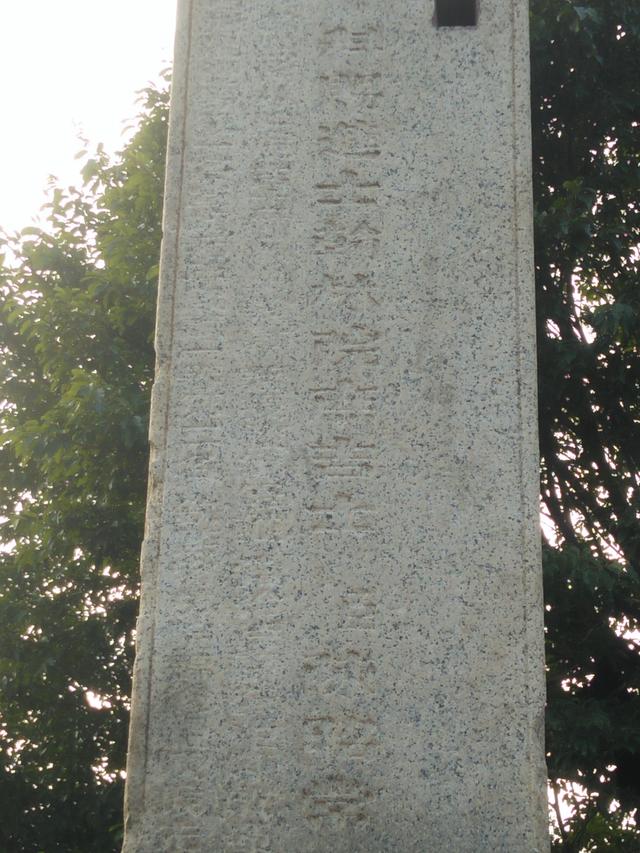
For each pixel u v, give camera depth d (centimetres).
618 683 607
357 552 285
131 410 645
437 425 294
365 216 310
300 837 266
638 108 666
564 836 698
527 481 289
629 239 665
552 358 608
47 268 784
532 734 272
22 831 705
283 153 315
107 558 699
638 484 669
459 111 318
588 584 543
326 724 274
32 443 657
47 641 712
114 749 719
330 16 328
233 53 324
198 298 304
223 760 272
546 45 627
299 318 302
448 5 328
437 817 267
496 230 308
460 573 283
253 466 292
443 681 276
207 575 285
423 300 303
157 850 266
